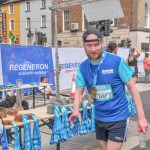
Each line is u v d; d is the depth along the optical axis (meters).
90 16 8.70
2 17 46.00
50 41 39.56
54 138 4.45
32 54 13.57
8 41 45.84
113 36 33.25
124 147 5.66
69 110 4.62
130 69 3.22
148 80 21.11
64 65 15.29
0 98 9.69
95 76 3.24
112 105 3.24
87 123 4.85
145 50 33.12
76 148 5.66
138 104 3.17
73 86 5.68
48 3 39.84
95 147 5.73
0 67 12.34
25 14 43.41
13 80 12.76
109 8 8.22
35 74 13.70
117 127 3.25
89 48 3.15
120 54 21.58
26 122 4.06
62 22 37.66
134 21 32.12
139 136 6.07
